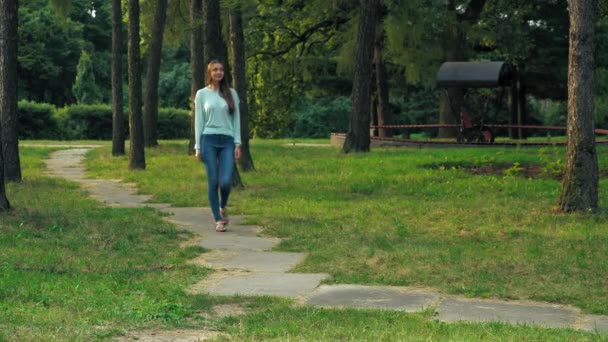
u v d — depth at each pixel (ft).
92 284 25.39
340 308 23.24
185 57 246.68
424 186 56.90
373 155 86.74
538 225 39.81
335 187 56.90
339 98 214.48
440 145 102.27
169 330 20.06
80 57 213.25
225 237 37.24
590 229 38.22
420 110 197.36
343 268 29.12
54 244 33.12
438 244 34.45
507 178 60.44
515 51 126.41
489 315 22.68
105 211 43.50
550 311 23.44
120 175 70.69
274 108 130.52
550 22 138.21
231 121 38.65
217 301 23.99
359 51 92.73
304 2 116.06
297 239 36.06
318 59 127.44
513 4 131.54
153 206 48.83
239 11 64.39
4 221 37.29
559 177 62.08
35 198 49.39
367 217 42.70
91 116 171.42
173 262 30.32
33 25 208.13
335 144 123.24
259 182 60.49
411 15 103.19
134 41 75.82
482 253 31.76
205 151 38.50
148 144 105.91
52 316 20.34
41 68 210.59
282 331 19.79
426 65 115.34
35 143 130.72
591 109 42.75
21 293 23.30
